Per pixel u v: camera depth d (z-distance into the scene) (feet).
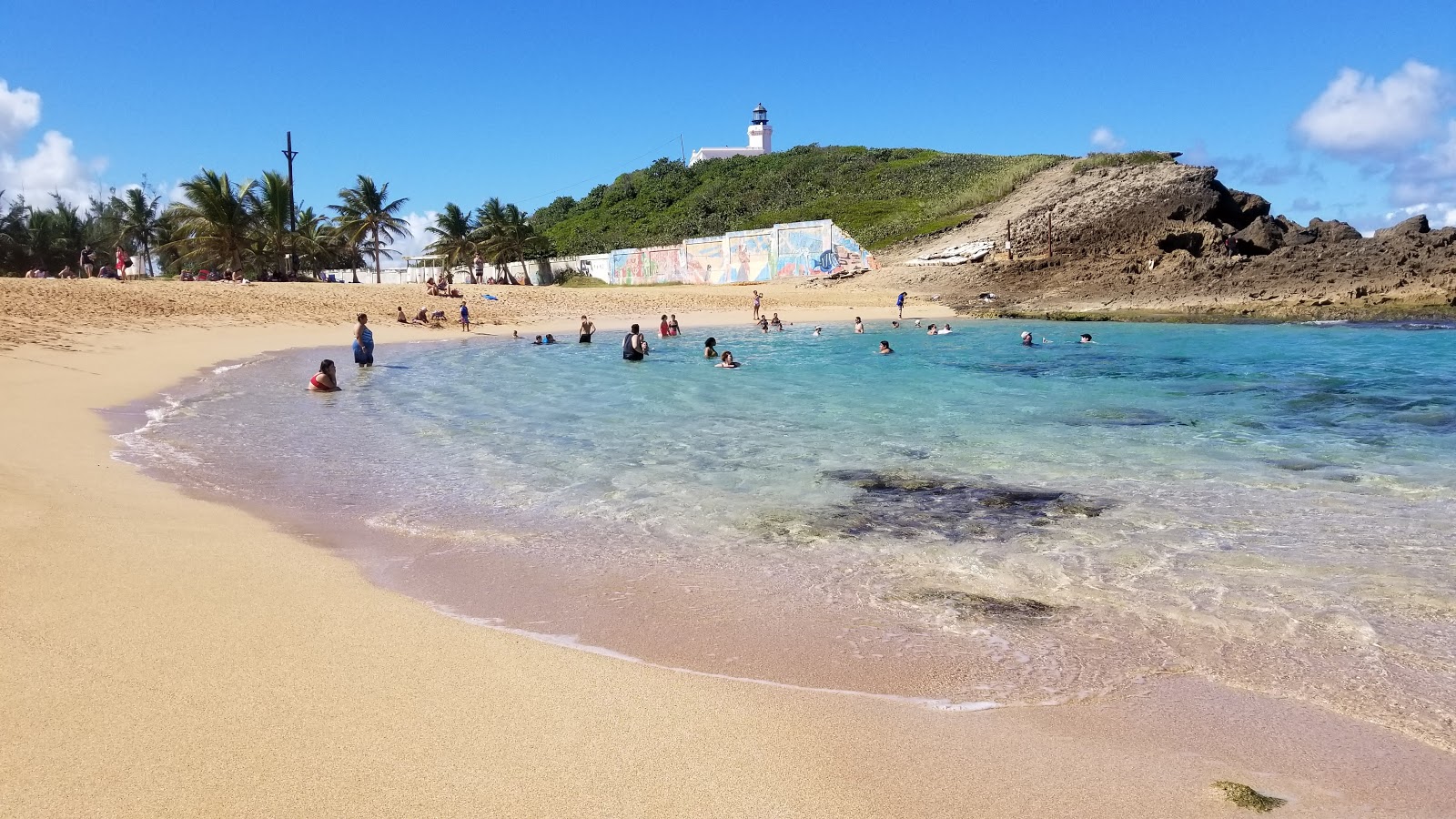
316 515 26.23
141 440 37.60
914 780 11.71
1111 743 12.89
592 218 303.68
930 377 65.72
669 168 320.50
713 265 212.43
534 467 33.58
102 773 11.05
